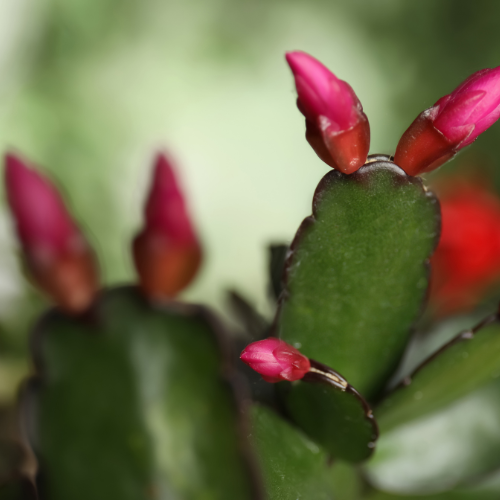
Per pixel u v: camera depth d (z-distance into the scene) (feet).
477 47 2.85
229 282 2.34
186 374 1.40
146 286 1.43
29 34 2.67
